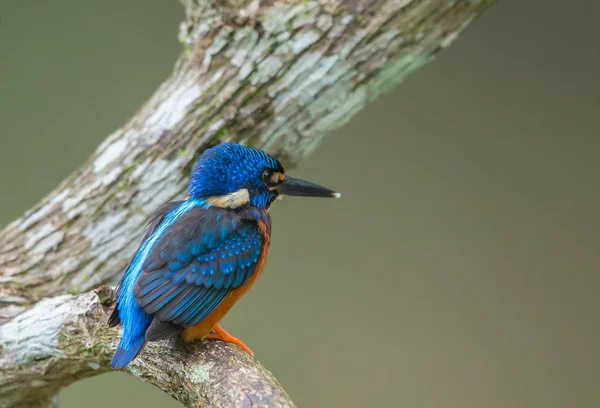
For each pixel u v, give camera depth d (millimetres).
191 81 9766
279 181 8945
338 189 15289
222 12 9523
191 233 7730
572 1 14938
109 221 9773
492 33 15156
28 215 10031
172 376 7348
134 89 15242
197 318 7438
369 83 9625
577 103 14883
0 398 9141
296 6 9422
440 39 9492
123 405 13828
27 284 9695
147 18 15297
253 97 9547
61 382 9023
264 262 8406
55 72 15180
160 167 9680
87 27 15258
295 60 9469
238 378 6977
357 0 9367
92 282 9789
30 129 15047
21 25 15172
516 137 15039
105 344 8016
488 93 15172
